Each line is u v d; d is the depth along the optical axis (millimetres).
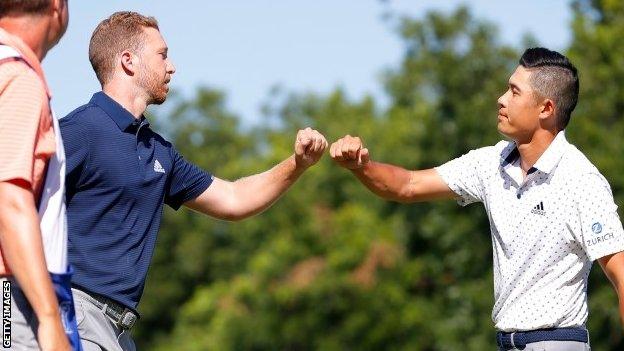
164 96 16000
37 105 11797
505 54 64688
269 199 17297
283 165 17375
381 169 17391
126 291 15008
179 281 113500
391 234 71875
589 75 59125
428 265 68500
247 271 85312
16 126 11648
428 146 65812
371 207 79312
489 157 16750
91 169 14945
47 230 12008
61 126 14922
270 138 101625
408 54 70875
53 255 12031
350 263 71375
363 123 87375
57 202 12117
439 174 17359
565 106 16203
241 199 17141
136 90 15750
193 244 112312
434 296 68938
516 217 16094
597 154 56312
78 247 14805
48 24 12398
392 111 84438
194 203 16938
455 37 68250
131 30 15812
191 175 16703
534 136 16234
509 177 16344
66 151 14820
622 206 55312
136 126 15430
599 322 54156
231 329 74812
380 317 69375
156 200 15531
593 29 61312
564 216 15727
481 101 62750
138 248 15242
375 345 69188
